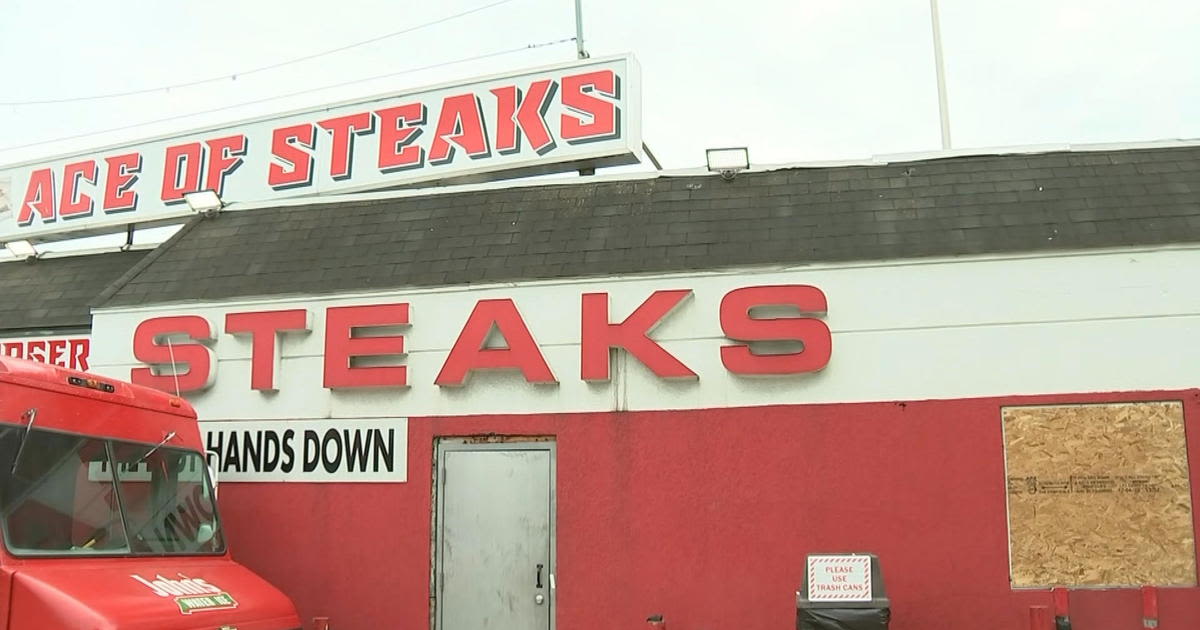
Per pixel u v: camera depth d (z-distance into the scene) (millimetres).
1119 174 10531
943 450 9742
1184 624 9188
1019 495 9602
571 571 10297
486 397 10766
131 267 14141
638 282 10562
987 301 9875
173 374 11438
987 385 9758
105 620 6730
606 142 13656
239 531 11180
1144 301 9633
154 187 16281
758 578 9906
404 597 10680
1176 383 9477
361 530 10898
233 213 13234
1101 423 9570
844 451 9914
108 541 7793
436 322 11008
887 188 10945
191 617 7371
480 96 14469
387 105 14992
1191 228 9680
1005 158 11078
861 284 10109
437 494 10797
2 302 13953
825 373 10055
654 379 10406
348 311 11117
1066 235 9859
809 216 10766
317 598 10875
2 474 7164
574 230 11328
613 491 10320
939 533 9641
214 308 11648
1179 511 9359
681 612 10008
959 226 10219
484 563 10586
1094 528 9469
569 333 10633
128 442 8289
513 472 10680
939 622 9516
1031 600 9422
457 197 12391
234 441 11352
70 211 16859
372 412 11055
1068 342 9688
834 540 9805
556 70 14109
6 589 6848
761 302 10148
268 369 11234
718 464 10141
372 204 12641
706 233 10836
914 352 9922
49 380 7711
